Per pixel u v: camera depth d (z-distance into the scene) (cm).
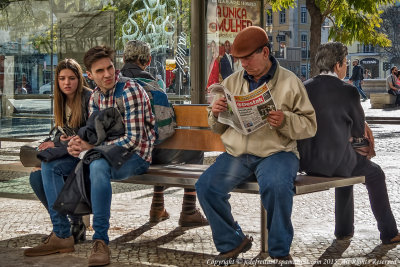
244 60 427
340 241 498
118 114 464
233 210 629
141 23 1001
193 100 721
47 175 468
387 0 1814
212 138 519
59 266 435
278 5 1839
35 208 644
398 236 488
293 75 434
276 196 403
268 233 414
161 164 545
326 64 459
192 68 718
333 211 621
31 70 1061
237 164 430
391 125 1923
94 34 1006
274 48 6862
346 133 454
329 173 452
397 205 649
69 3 1027
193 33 714
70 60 493
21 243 502
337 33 1903
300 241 498
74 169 452
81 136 461
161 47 997
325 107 450
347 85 455
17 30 1067
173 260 448
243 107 412
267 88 406
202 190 426
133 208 644
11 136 1077
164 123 525
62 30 1033
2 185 783
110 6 1006
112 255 462
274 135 426
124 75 542
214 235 434
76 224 501
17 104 1070
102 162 440
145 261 445
